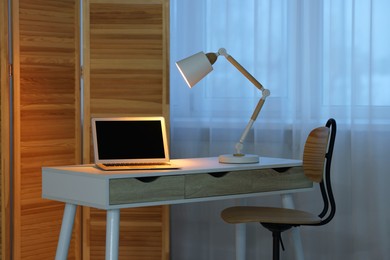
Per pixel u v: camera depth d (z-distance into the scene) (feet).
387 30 12.32
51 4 11.93
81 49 12.85
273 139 13.21
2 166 11.59
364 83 12.52
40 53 11.85
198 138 13.76
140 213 12.34
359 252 12.69
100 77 12.25
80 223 12.26
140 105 12.32
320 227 12.96
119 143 10.15
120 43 12.27
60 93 12.10
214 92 13.56
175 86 13.83
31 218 11.88
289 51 13.14
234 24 13.44
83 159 12.27
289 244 13.25
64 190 9.61
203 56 10.75
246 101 13.43
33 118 11.82
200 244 13.91
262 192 10.40
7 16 11.54
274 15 13.08
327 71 12.87
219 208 13.71
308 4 12.85
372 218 12.54
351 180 12.69
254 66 13.23
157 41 12.30
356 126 12.57
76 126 12.32
